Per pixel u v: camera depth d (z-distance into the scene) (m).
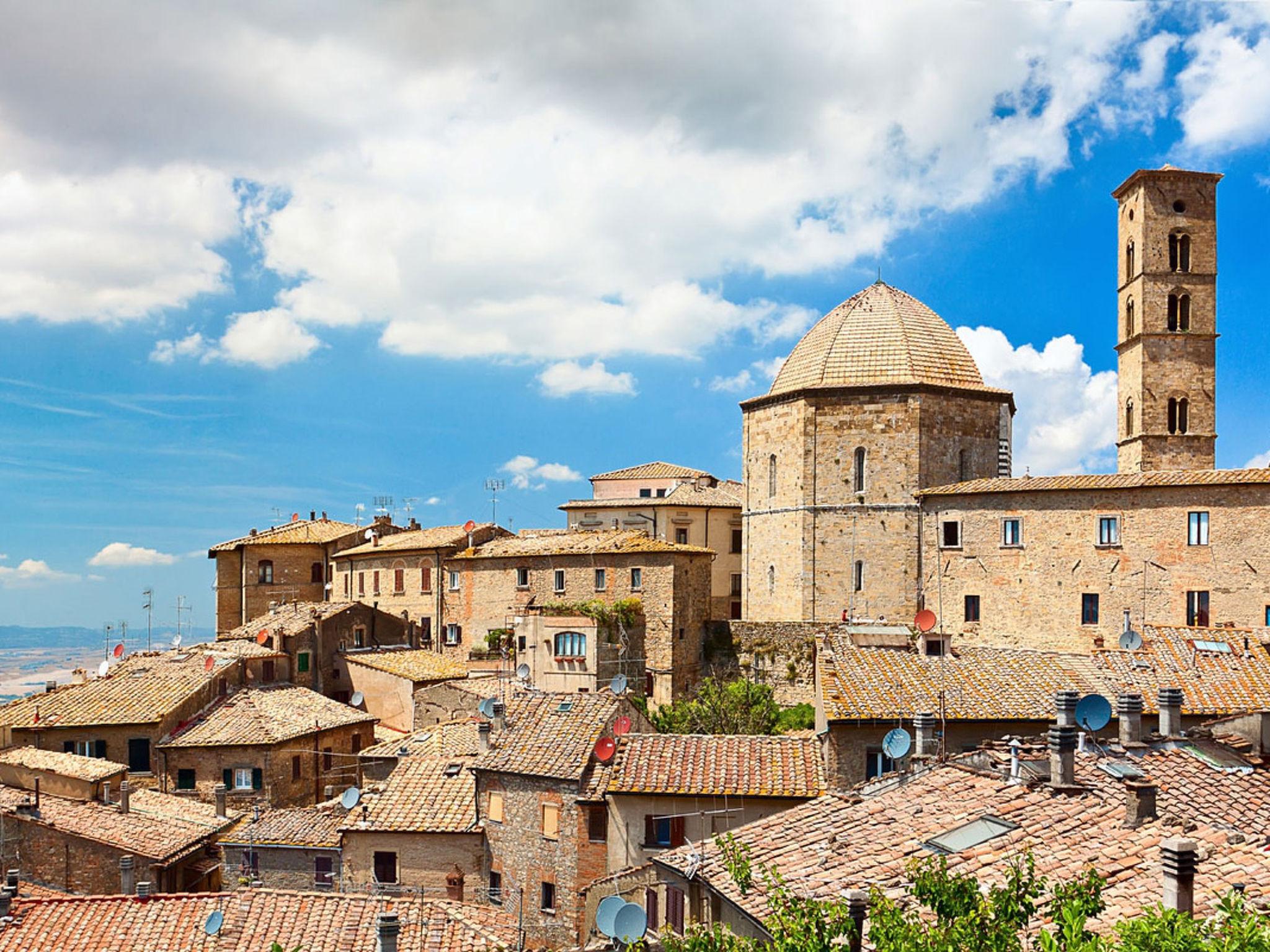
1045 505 67.19
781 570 79.62
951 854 25.61
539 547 87.75
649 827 41.12
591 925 37.50
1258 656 43.50
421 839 46.72
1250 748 31.75
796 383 80.00
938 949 18.33
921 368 77.06
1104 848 24.56
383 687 80.12
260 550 111.25
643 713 52.53
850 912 20.91
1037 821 26.62
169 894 38.66
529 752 45.94
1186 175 79.94
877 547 74.88
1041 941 17.81
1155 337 79.38
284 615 91.81
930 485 74.81
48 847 49.56
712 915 28.56
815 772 40.91
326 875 49.66
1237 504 60.44
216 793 58.56
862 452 75.88
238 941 35.06
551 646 76.31
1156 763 29.72
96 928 35.53
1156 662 43.22
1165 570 62.31
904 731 34.41
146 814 55.09
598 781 42.59
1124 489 63.59
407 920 36.47
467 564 91.88
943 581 71.94
